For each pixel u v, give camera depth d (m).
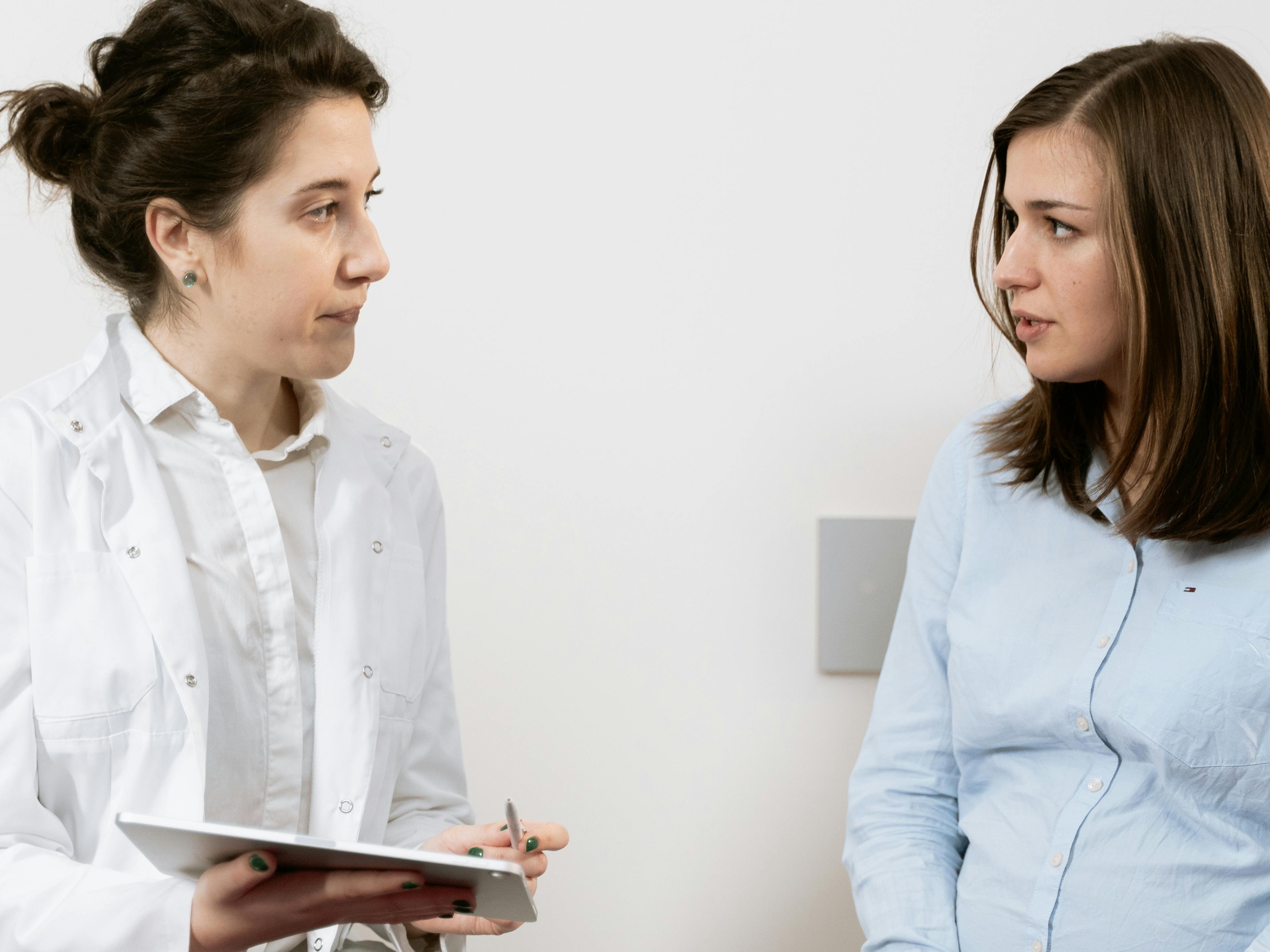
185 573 0.85
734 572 1.34
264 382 0.92
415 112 1.28
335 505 0.95
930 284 1.33
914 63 1.31
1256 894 0.87
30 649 0.82
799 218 1.32
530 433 1.32
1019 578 1.03
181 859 0.73
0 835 0.79
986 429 1.10
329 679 0.91
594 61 1.29
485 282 1.30
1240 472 0.89
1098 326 0.92
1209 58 0.90
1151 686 0.90
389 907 0.74
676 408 1.33
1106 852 0.91
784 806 1.37
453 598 1.32
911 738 1.09
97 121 0.82
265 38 0.81
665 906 1.37
